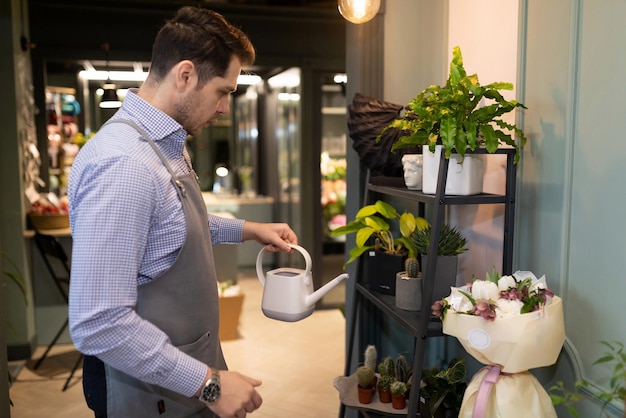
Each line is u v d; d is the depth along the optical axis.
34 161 4.62
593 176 1.50
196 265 1.43
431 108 1.67
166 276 1.39
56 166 4.98
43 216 4.17
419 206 2.37
